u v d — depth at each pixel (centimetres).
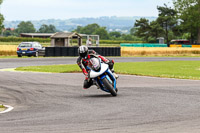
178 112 2662
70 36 19612
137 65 8744
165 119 2400
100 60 3575
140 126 2189
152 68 7900
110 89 3519
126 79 5338
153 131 2056
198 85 4534
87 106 3012
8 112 2784
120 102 3195
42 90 4141
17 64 8588
